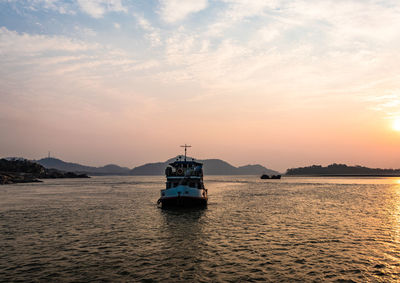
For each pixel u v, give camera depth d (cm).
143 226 3347
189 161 5253
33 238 2747
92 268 1889
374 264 1953
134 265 1948
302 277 1725
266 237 2744
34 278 1722
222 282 1652
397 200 6297
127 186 14050
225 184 16350
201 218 3894
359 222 3528
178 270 1847
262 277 1725
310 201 6125
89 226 3359
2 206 5331
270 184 15712
